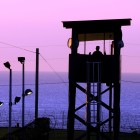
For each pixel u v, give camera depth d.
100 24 56.00
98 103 54.34
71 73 55.66
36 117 71.44
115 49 55.25
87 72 54.47
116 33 55.78
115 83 54.97
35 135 64.44
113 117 55.31
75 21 56.03
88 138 55.03
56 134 78.56
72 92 55.66
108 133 70.12
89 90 54.69
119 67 55.00
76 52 55.88
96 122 54.56
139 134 79.19
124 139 73.06
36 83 72.25
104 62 55.12
